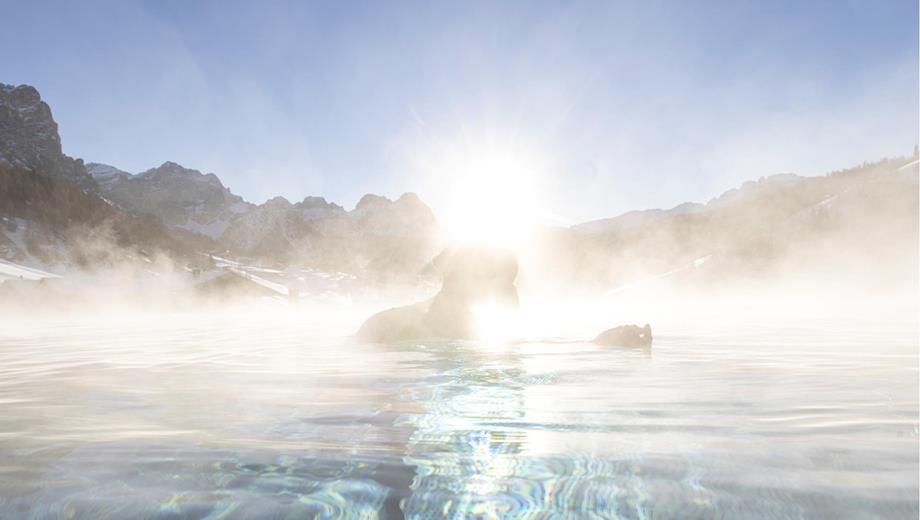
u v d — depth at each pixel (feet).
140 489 4.84
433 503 4.45
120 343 23.82
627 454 5.74
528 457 5.68
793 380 10.61
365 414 7.91
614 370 12.30
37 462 5.67
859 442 6.05
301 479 5.08
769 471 5.10
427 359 14.87
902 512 4.10
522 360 14.46
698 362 13.71
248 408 8.44
